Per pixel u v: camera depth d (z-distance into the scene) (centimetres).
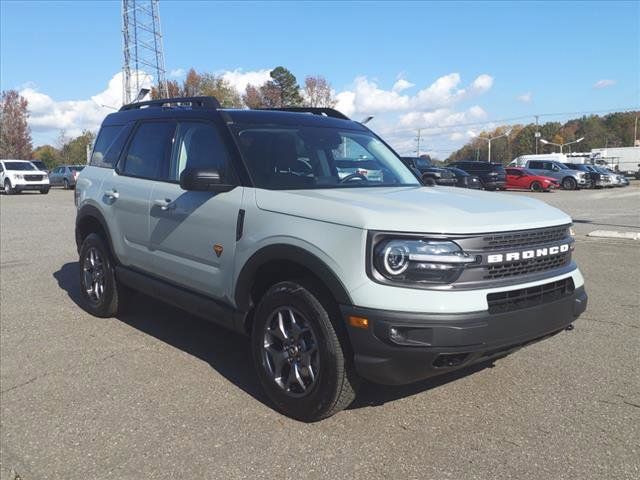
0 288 734
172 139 499
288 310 370
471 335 316
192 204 443
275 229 372
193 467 318
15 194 3083
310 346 360
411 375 326
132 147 556
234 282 405
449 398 400
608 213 1848
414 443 340
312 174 434
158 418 375
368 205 349
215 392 415
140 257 516
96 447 341
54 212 1838
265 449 335
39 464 325
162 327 568
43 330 560
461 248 323
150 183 505
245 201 400
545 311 351
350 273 330
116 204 545
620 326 565
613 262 902
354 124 533
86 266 610
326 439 346
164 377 443
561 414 377
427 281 320
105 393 415
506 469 312
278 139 448
